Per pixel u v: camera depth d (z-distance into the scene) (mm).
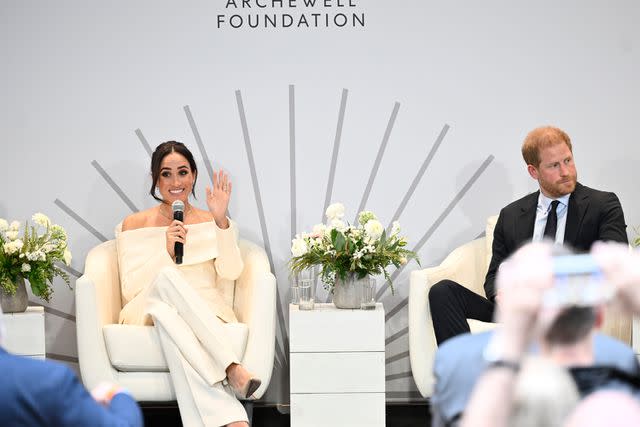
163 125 9688
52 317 9758
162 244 8930
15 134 9641
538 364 2752
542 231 8453
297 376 8367
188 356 8031
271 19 9664
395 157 9703
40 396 3479
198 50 9664
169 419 9250
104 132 9680
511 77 9672
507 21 9664
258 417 9391
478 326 8430
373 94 9680
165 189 9008
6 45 9617
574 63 9672
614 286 2754
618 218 8188
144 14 9641
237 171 9711
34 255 8422
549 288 2752
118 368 8281
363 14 9664
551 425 2672
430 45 9664
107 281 8711
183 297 8234
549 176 8242
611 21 9664
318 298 9742
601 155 9719
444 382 3156
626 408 2686
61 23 9633
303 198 9734
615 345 2992
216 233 8781
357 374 8367
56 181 9680
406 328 9805
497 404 2703
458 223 9742
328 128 9688
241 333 8312
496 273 8562
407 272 9766
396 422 9023
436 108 9680
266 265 8844
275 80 9680
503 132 9688
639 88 9672
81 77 9648
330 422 8391
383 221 9734
